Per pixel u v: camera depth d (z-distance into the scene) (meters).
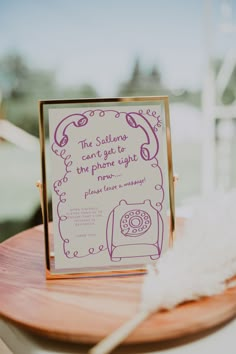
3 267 0.90
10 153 2.96
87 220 0.86
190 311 0.66
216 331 0.69
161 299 0.64
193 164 3.21
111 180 0.86
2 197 2.89
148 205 0.87
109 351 0.59
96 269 0.86
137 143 0.87
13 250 1.00
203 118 2.89
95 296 0.74
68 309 0.69
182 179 3.07
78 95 3.03
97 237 0.86
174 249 0.76
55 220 0.85
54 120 0.85
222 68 2.85
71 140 0.85
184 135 3.21
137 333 0.60
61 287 0.79
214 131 2.88
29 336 0.69
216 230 0.79
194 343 0.65
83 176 0.86
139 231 0.87
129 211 0.87
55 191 0.85
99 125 0.86
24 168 2.98
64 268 0.85
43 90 2.95
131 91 3.07
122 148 0.86
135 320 0.63
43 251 0.99
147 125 0.86
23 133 2.96
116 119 0.86
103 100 0.85
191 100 3.14
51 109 0.85
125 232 0.87
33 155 2.98
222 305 0.68
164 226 0.87
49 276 0.83
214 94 2.84
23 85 2.90
